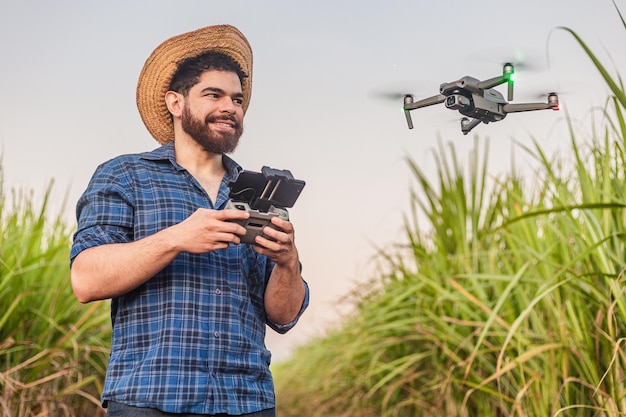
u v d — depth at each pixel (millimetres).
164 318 1710
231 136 1930
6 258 2879
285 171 1714
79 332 2963
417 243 3430
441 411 3061
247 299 1828
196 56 1970
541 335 2500
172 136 2205
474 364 2879
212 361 1715
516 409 2562
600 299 2197
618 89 1804
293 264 1835
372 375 3523
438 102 2287
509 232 2756
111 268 1661
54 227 3318
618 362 2164
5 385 2666
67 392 2828
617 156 2262
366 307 3588
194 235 1631
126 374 1692
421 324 3178
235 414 1718
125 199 1804
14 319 2799
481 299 2852
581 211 2264
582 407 2320
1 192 3172
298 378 4598
